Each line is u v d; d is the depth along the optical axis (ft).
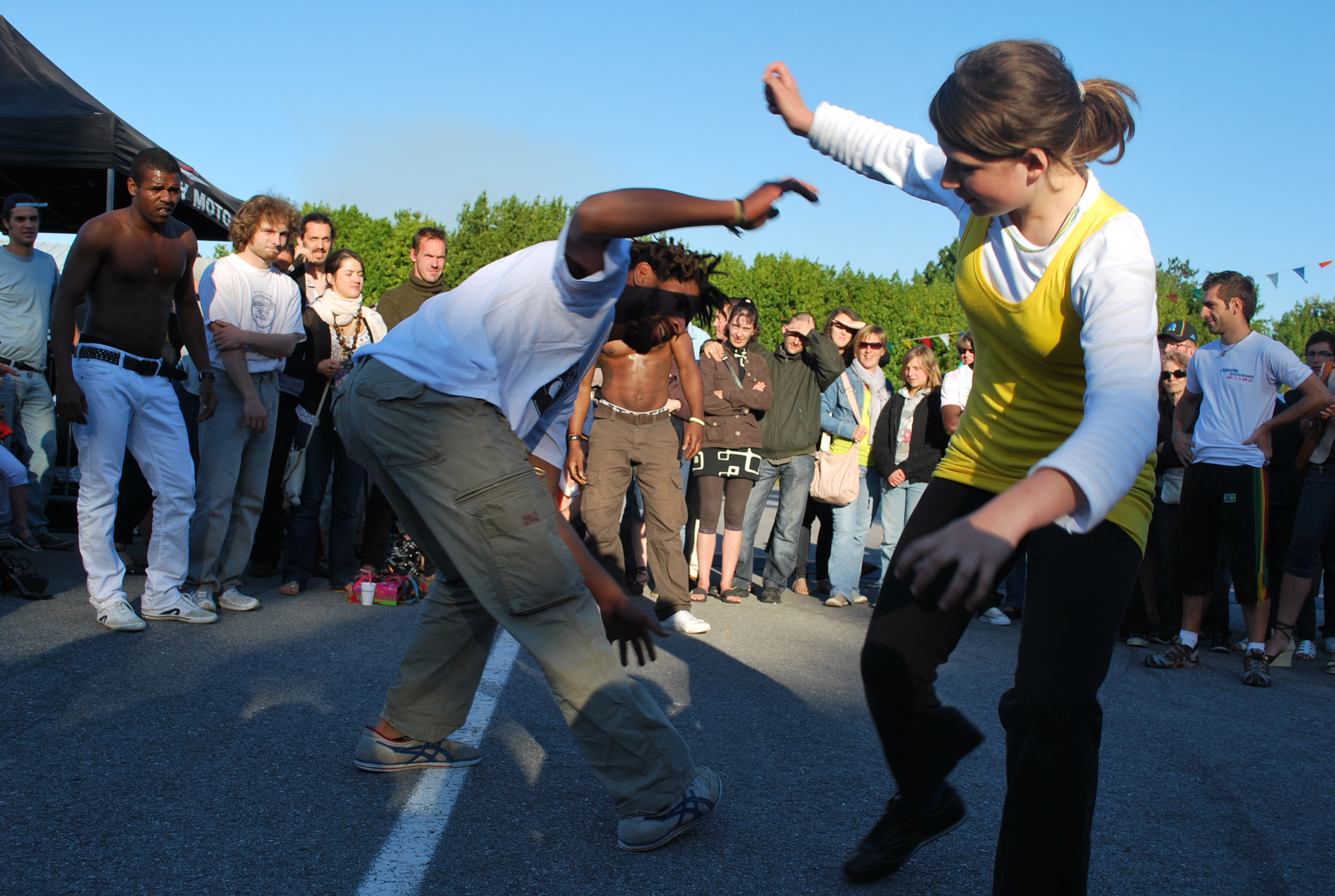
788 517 19.57
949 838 7.77
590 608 7.30
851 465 19.53
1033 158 5.15
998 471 6.39
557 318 7.18
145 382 12.90
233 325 14.10
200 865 6.41
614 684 7.13
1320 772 10.36
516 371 7.34
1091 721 5.42
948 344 75.20
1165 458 18.13
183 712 9.46
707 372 19.04
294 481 15.67
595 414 16.06
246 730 9.11
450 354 7.13
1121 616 5.57
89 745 8.39
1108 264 5.16
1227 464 15.35
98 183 26.21
